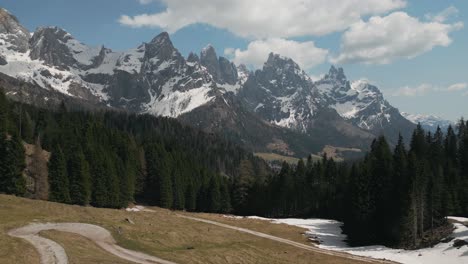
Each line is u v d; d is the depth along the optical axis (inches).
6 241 1868.8
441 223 3917.3
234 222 4640.8
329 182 6343.5
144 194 6451.8
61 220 2635.3
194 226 3508.9
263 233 4013.3
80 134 5944.9
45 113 7706.7
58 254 1803.6
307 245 3627.0
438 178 4266.7
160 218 3683.6
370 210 4050.2
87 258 1830.7
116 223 2800.2
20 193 4138.8
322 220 5374.0
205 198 6343.5
